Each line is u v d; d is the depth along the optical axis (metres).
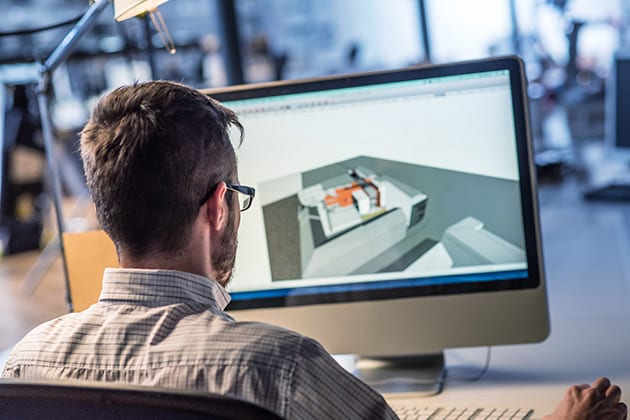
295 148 1.56
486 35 5.80
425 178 1.53
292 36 6.77
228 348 0.90
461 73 1.50
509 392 1.44
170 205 0.96
